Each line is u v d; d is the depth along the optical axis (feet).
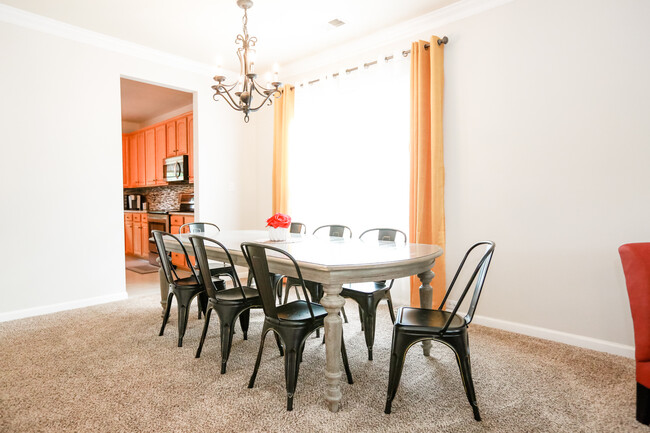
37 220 10.51
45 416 5.41
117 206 12.13
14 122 10.07
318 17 10.53
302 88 13.88
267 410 5.61
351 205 12.46
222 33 11.51
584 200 8.13
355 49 12.35
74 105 11.14
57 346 8.07
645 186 7.40
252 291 7.47
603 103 7.84
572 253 8.31
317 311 6.26
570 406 5.71
